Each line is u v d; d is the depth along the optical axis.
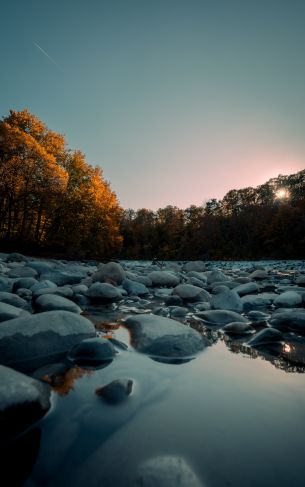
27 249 22.58
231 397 1.69
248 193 68.56
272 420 1.45
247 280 7.63
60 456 1.15
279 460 1.15
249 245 49.03
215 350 2.56
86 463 1.11
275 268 18.28
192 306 4.80
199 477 1.04
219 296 4.57
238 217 52.97
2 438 1.26
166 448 1.20
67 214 25.83
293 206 51.19
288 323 3.40
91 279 6.78
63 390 1.72
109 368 2.08
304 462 1.15
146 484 1.00
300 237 45.25
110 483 1.01
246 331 3.17
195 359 2.32
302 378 1.98
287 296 4.73
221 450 1.20
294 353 2.49
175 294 5.36
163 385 1.83
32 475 1.05
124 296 5.55
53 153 26.12
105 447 1.20
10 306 3.12
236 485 1.01
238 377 1.98
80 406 1.53
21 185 21.19
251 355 2.44
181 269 13.91
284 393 1.75
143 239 56.91
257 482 1.03
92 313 4.09
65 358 2.27
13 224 25.22
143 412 1.49
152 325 2.78
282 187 66.88
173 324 2.80
